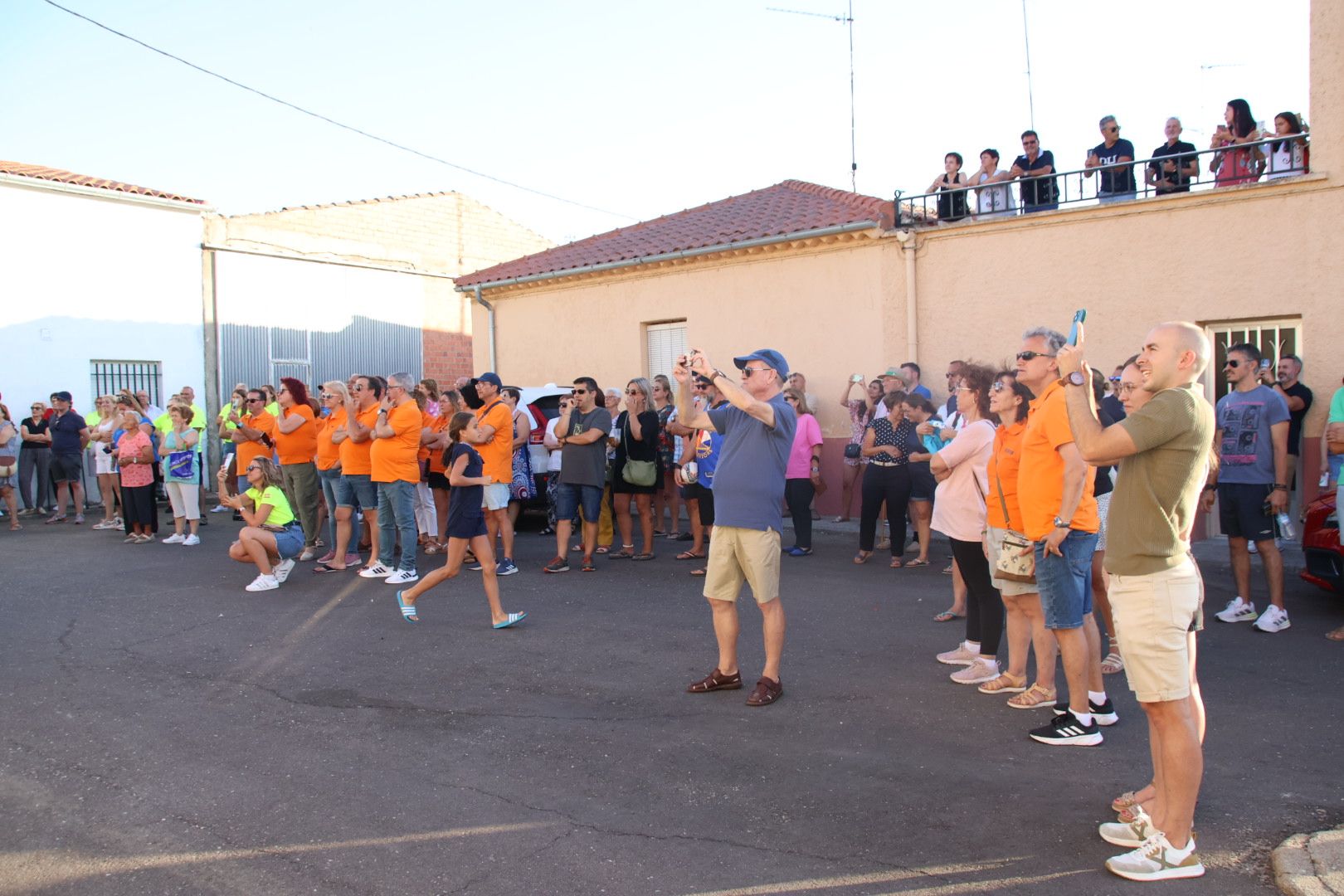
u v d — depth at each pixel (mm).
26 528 13797
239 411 13766
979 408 5965
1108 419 6164
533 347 16500
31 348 16062
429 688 5816
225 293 18656
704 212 16453
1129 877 3400
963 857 3598
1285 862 3381
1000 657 6484
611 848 3721
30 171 16422
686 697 5598
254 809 4113
